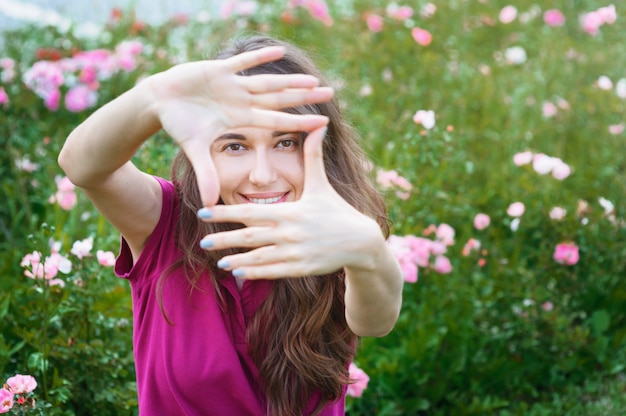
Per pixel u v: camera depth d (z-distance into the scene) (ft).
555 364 11.27
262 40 6.50
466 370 10.96
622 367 11.21
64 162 5.58
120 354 9.38
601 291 12.02
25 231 12.73
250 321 6.33
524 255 12.05
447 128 11.48
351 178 6.68
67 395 8.48
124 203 6.06
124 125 5.17
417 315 11.10
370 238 4.99
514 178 13.67
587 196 13.50
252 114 4.91
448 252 11.87
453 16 19.58
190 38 17.89
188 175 6.31
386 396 10.63
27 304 9.68
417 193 11.71
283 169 5.70
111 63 15.08
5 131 13.76
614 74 17.34
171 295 6.33
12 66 14.92
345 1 20.26
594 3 20.66
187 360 6.24
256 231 4.83
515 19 19.88
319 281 6.36
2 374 8.71
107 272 10.37
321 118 4.96
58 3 22.77
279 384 6.37
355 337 6.81
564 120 15.76
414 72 16.89
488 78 16.72
